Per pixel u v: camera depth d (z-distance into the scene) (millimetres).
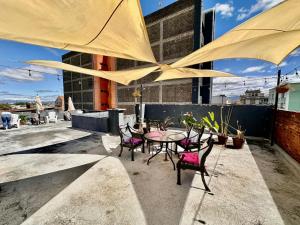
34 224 2139
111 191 2906
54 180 3344
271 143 5879
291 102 10430
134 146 4480
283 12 2133
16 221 2197
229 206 2484
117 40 2801
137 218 2236
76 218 2242
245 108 7238
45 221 2193
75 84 22297
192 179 3352
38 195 2811
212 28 11352
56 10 1783
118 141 6570
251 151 5223
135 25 2359
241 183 3176
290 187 3023
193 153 3518
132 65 14883
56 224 2137
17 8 1729
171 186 3078
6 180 3365
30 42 3051
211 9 11336
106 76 7160
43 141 6660
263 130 6898
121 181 3271
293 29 2574
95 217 2260
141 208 2443
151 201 2613
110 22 2152
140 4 1935
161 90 12367
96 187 3049
